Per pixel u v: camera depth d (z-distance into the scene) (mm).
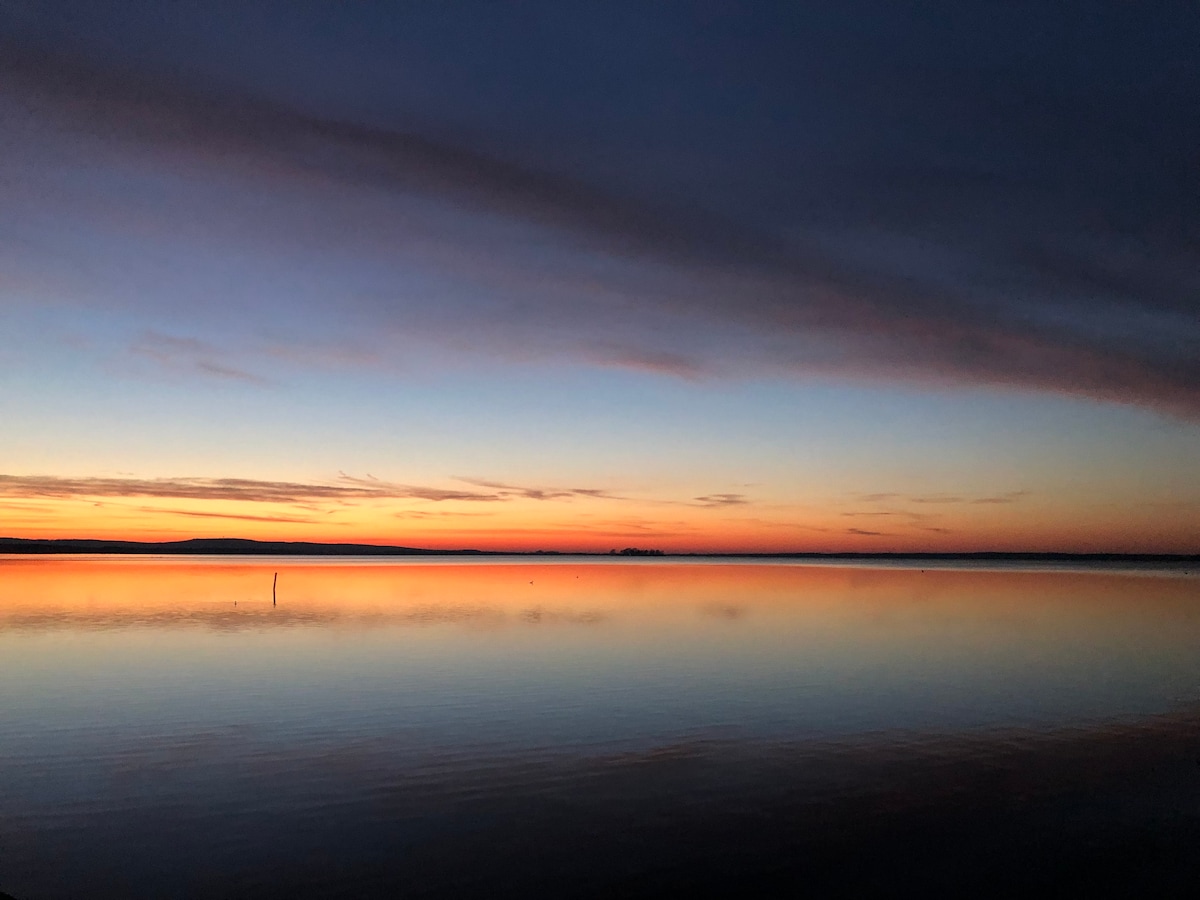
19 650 36250
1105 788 16609
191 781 17234
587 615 52688
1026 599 67688
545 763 18453
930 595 73375
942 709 23766
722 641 39219
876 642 38688
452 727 21781
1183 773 17531
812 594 75250
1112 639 39688
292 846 13891
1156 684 27609
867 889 12375
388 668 31234
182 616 51156
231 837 14289
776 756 18938
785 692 26312
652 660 33125
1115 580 108625
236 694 26234
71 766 18312
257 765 18328
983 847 13773
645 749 19609
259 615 52125
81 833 14484
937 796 16219
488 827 14680
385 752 19391
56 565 152000
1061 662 32375
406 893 12305
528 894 12227
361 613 53719
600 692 26344
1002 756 18891
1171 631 43094
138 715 23297
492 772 17797
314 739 20547
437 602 64125
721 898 12133
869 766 18188
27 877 12859
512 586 89812
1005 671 30203
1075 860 13281
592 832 14453
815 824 14781
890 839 14141
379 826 14766
